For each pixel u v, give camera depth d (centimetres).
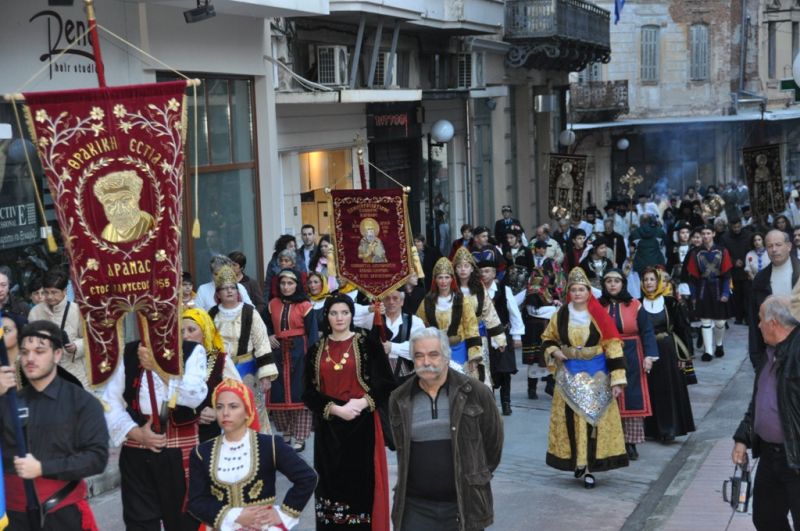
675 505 1066
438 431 745
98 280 691
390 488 1105
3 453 680
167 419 783
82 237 683
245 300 1330
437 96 2761
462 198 3130
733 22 5212
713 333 1986
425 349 731
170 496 785
